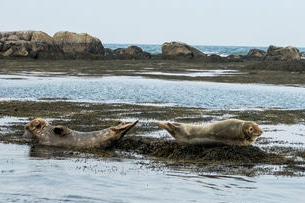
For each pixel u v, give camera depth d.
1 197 12.47
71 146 19.25
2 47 79.81
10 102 31.19
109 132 19.34
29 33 84.75
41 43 82.12
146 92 41.62
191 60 90.25
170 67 74.19
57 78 52.25
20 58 79.19
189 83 50.31
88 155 18.06
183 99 37.38
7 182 13.85
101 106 30.97
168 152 18.34
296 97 40.56
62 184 13.82
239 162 17.42
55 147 19.25
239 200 12.88
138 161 17.25
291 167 16.77
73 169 15.61
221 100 37.34
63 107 29.98
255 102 36.75
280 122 26.69
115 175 15.00
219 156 17.70
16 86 42.91
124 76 57.25
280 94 42.44
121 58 89.88
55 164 16.27
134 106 31.47
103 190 13.36
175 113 28.61
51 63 74.25
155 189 13.62
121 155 18.30
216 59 87.88
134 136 21.20
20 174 14.75
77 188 13.48
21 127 22.83
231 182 14.63
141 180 14.51
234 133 18.41
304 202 12.96
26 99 34.50
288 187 14.30
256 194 13.48
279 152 19.09
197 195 13.19
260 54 102.56
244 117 27.81
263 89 46.22
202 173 15.63
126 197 12.80
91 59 85.00
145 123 24.67
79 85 45.72
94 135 19.39
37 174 14.79
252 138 18.44
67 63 75.25
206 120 26.17
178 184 14.20
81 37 93.69
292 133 23.47
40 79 50.38
